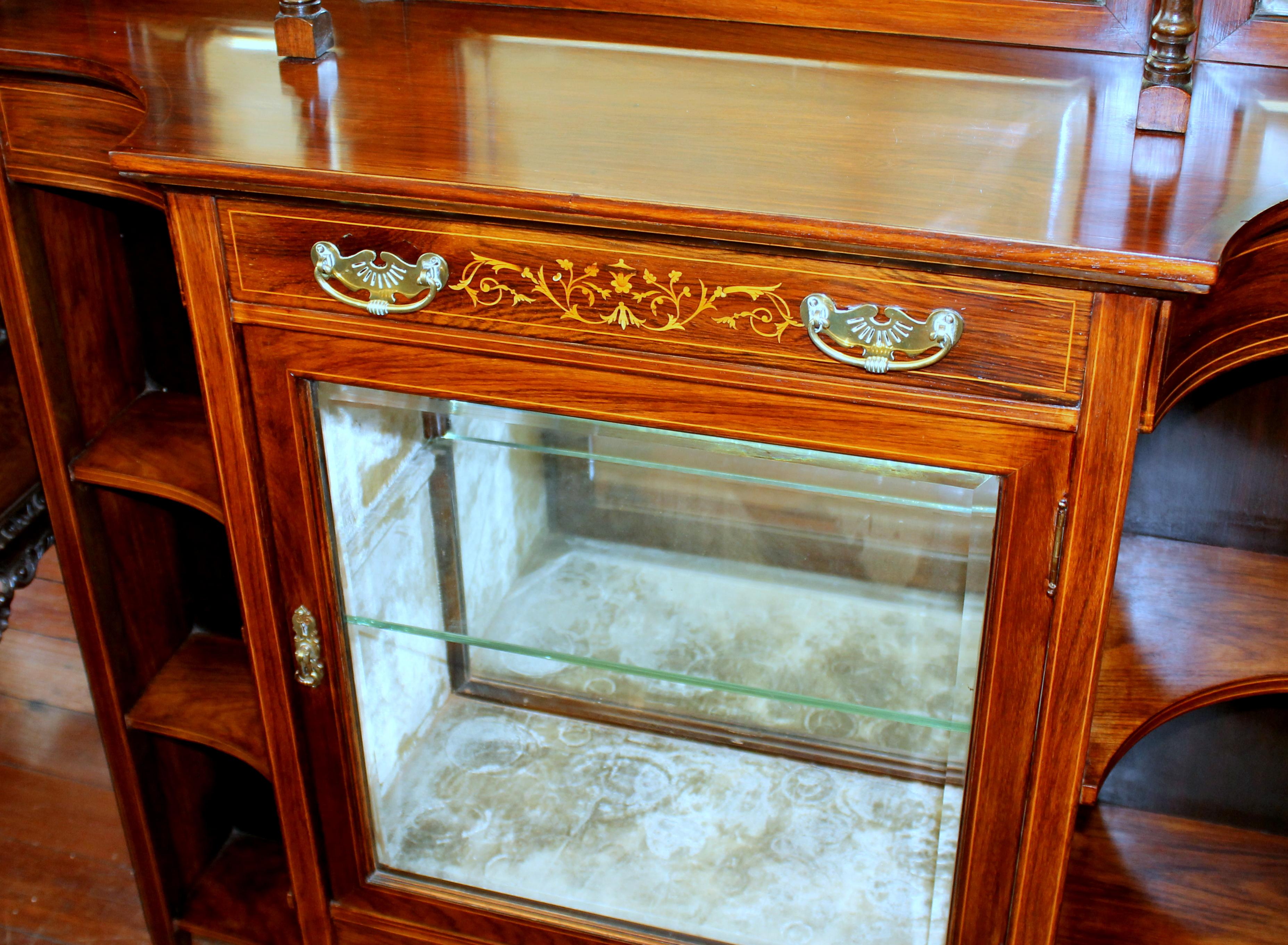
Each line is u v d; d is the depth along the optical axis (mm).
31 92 1013
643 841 1129
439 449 979
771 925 1072
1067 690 858
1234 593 1084
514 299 849
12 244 1063
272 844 1477
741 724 1127
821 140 861
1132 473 944
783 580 969
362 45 1047
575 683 1138
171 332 1242
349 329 899
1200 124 883
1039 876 937
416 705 1141
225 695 1285
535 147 848
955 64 1007
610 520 992
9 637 1851
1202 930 1178
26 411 1132
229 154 838
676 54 1034
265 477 989
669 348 833
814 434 840
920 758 1065
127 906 1441
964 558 896
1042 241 709
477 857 1144
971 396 788
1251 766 1236
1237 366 856
